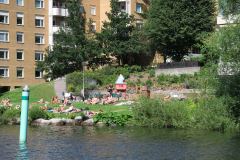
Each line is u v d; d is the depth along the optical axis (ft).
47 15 297.12
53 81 230.89
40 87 222.89
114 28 254.27
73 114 137.59
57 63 250.98
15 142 91.09
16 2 286.66
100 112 139.54
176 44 236.43
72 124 131.75
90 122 131.54
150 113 126.72
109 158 74.59
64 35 252.83
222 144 90.27
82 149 83.30
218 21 191.62
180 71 218.59
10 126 129.49
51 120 132.05
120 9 257.34
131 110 136.15
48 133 109.40
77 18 256.32
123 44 252.83
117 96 187.73
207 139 98.22
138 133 109.81
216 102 121.60
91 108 153.28
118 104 164.45
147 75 231.30
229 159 74.38
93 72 235.40
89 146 87.10
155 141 94.68
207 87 125.39
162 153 79.56
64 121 131.85
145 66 263.08
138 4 297.53
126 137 101.60
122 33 255.09
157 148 84.94
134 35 255.09
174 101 131.54
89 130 116.88
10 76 282.97
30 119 132.87
